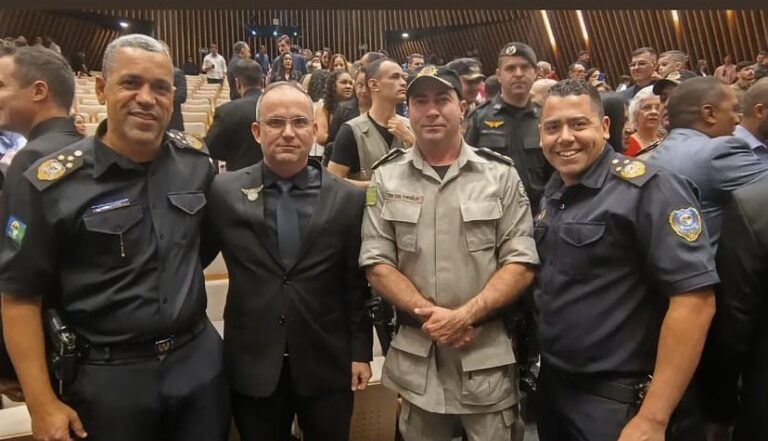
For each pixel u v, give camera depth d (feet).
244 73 11.51
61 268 4.87
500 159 5.75
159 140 5.07
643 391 4.85
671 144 6.61
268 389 5.32
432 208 5.51
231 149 10.66
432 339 5.49
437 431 5.65
